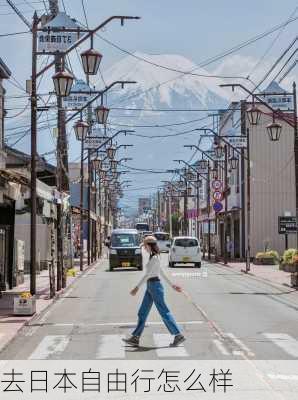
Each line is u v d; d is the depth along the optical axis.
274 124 28.20
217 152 51.84
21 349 13.47
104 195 91.38
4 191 23.55
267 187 56.06
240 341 14.24
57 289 26.81
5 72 25.20
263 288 29.31
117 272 41.91
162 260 59.72
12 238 27.48
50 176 35.47
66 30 19.78
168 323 13.76
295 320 18.03
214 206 54.19
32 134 21.52
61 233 27.45
